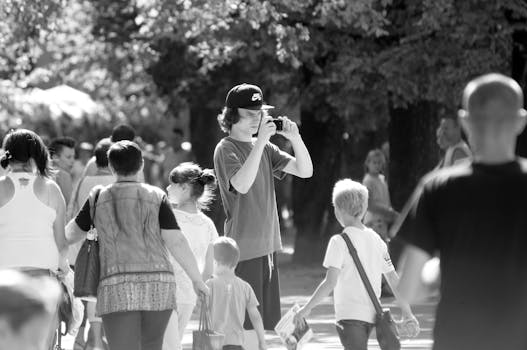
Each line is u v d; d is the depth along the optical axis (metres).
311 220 54.81
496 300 11.42
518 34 46.19
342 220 19.83
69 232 19.03
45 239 19.75
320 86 50.72
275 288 21.09
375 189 39.81
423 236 11.73
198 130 66.69
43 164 20.05
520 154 43.56
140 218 18.59
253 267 20.78
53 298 8.27
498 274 11.45
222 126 21.17
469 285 11.48
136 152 18.91
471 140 11.80
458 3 44.94
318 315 34.91
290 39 46.59
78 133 94.94
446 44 45.75
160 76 58.00
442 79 45.69
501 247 11.48
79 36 67.25
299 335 19.84
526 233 11.49
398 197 50.53
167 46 57.19
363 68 47.22
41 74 70.19
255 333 20.89
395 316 33.31
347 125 56.00
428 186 11.80
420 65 46.09
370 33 45.03
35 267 19.59
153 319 18.53
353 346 19.42
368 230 19.80
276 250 21.12
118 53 69.94
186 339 30.19
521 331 11.41
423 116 50.16
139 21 50.09
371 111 54.09
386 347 19.25
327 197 54.97
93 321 24.30
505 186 11.52
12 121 71.69
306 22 48.56
